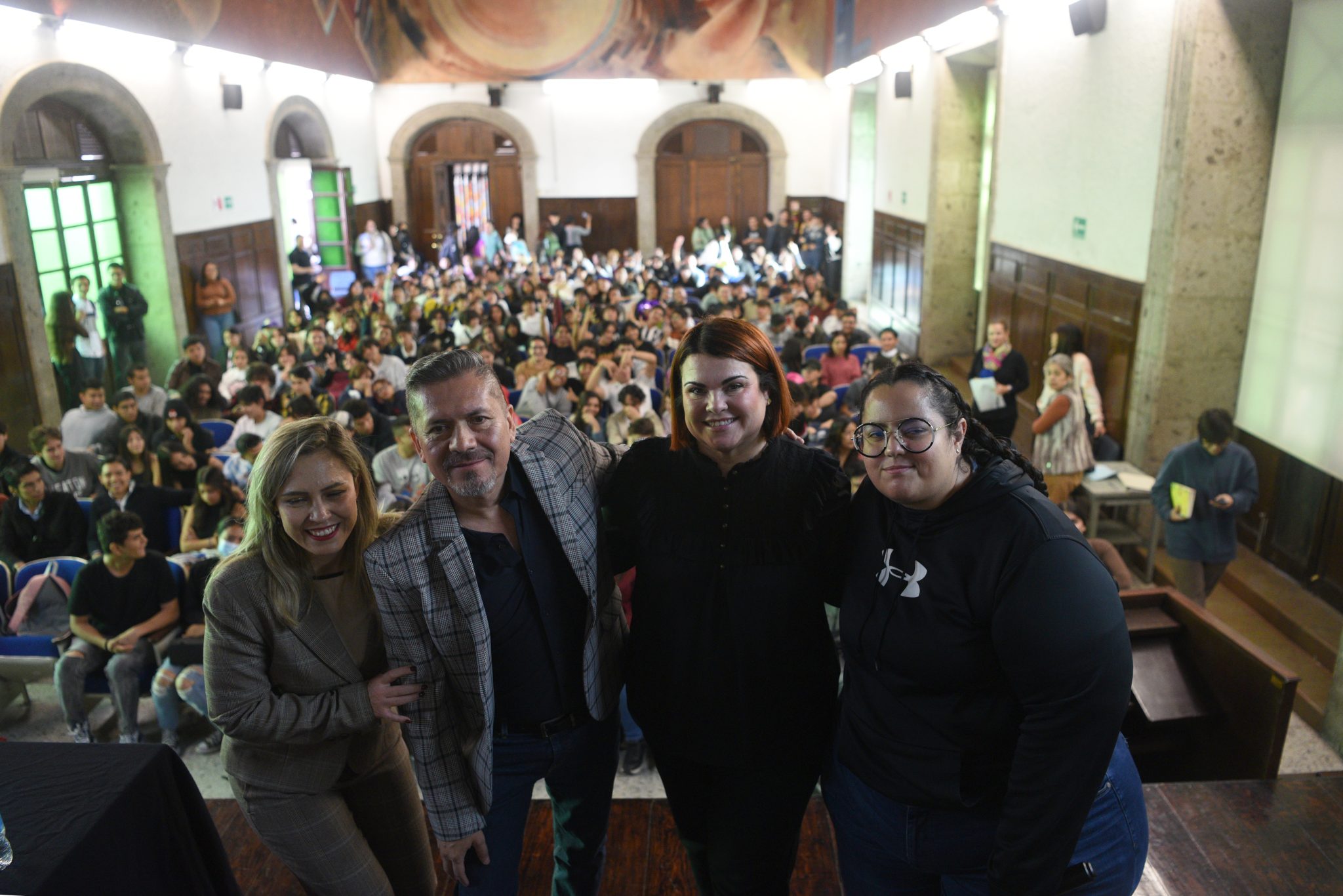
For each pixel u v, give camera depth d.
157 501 5.38
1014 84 8.41
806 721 1.83
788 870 1.95
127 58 9.64
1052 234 7.64
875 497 1.69
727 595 1.74
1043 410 5.71
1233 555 4.72
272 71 13.12
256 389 6.50
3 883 1.56
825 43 16.41
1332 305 4.95
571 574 1.84
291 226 15.38
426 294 12.36
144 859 1.87
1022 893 1.49
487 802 1.82
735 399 1.64
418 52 16.84
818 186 17.89
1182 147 5.47
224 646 1.82
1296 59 5.21
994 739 1.59
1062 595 1.44
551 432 1.89
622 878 2.48
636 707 1.91
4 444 5.82
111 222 10.14
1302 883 2.43
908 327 12.03
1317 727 4.26
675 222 18.41
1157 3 5.81
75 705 4.24
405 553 1.69
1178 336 5.77
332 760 1.93
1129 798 1.67
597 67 16.95
